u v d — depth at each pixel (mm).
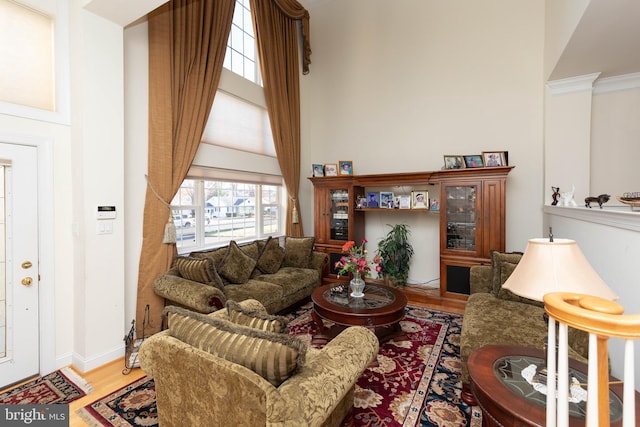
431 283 4496
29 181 2287
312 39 5520
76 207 2449
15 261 2232
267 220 4844
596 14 2238
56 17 2424
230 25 3736
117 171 2566
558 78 3467
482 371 1364
